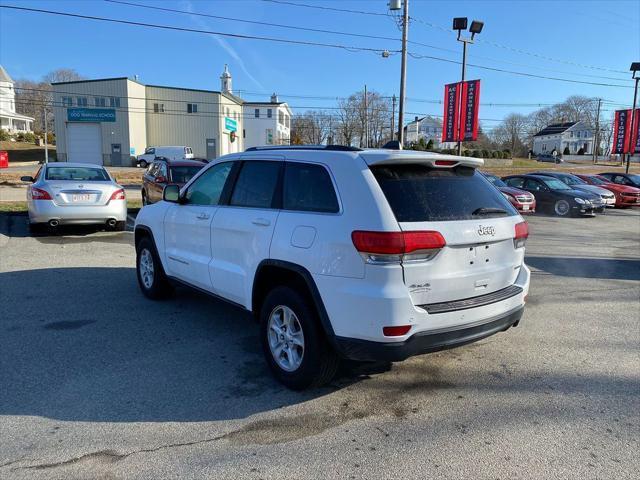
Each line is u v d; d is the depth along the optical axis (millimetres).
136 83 54000
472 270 3660
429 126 110312
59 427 3309
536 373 4297
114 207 10422
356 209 3441
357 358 3480
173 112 56500
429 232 3379
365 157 3617
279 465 2936
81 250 9203
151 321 5445
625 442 3219
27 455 2990
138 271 6430
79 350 4609
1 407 3557
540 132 113562
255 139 77062
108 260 8406
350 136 79375
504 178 20094
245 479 2801
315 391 3898
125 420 3412
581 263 9312
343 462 2967
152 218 5922
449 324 3504
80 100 53062
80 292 6508
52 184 9977
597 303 6578
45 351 4570
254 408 3613
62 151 53719
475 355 4699
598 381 4148
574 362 4551
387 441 3201
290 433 3285
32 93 102812
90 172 10930
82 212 10102
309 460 2986
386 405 3688
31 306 5891
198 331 5160
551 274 8328
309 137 93188
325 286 3523
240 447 3117
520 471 2896
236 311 5836
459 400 3781
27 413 3480
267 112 76625
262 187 4312
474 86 24109
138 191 23547
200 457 3004
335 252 3469
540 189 18578
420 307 3410
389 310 3281
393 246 3268
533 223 15781
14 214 13406
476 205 3805
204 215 4867
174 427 3336
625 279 8031
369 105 76562
